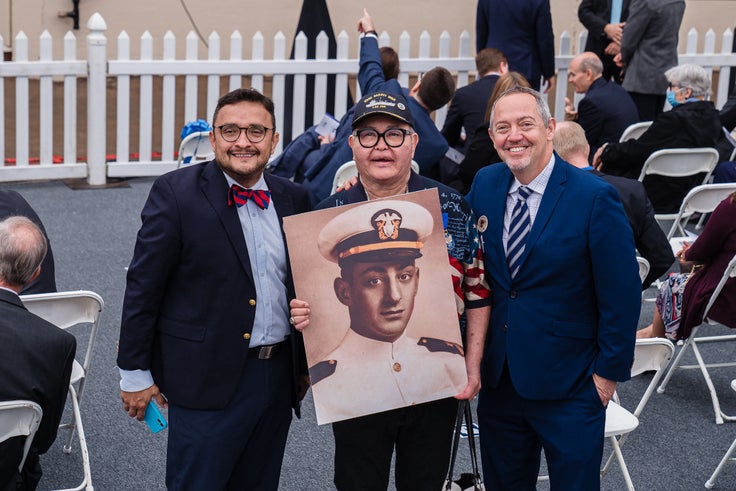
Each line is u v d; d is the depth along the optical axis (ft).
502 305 11.51
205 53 39.65
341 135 21.43
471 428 11.71
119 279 22.17
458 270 11.27
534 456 12.20
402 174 10.89
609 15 33.12
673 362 19.29
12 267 11.18
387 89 20.71
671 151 22.50
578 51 34.40
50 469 14.88
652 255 17.60
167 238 10.80
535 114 11.03
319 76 31.19
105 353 18.67
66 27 37.60
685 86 23.30
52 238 24.43
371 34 21.80
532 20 30.01
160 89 36.55
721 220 16.39
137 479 14.74
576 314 11.36
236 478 11.88
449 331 10.89
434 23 42.01
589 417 11.44
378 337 10.80
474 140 21.67
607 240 11.04
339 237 10.69
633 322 11.21
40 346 11.16
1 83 28.25
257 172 11.01
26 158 29.07
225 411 11.10
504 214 11.48
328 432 16.33
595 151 26.11
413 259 10.80
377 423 11.14
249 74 30.63
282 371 11.47
